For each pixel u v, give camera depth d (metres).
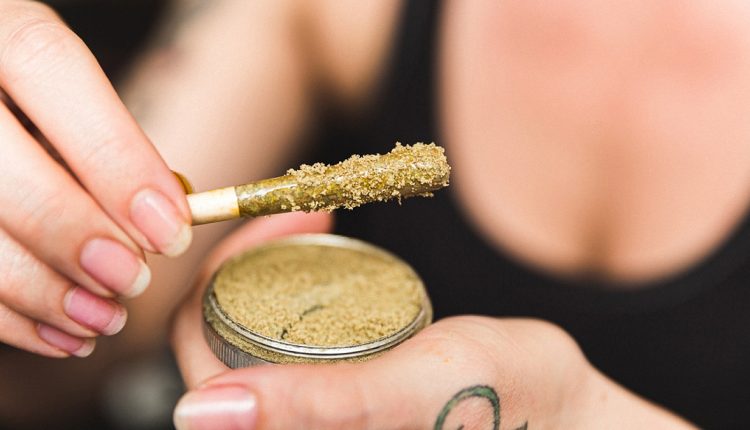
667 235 0.42
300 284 0.32
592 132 0.41
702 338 0.43
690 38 0.40
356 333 0.30
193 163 0.44
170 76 0.45
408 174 0.29
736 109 0.40
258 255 0.34
